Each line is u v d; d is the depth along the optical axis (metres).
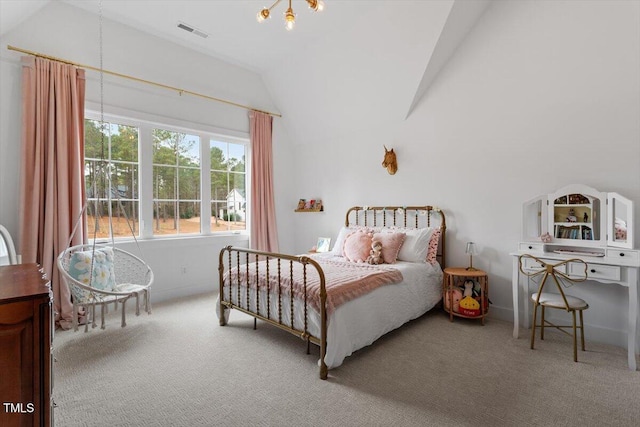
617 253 2.21
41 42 2.81
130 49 3.33
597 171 2.53
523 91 2.87
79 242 2.91
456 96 3.28
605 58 2.48
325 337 2.02
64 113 2.85
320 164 4.65
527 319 2.80
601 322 2.53
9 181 2.69
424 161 3.55
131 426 1.55
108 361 2.19
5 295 1.04
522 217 2.71
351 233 3.59
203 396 1.80
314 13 3.13
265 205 4.51
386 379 1.97
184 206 3.90
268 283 2.48
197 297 3.76
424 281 3.03
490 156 3.08
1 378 1.01
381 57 3.39
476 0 2.86
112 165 3.34
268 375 2.03
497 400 1.74
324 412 1.66
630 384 1.89
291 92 4.43
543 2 2.74
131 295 2.76
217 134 4.10
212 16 3.17
